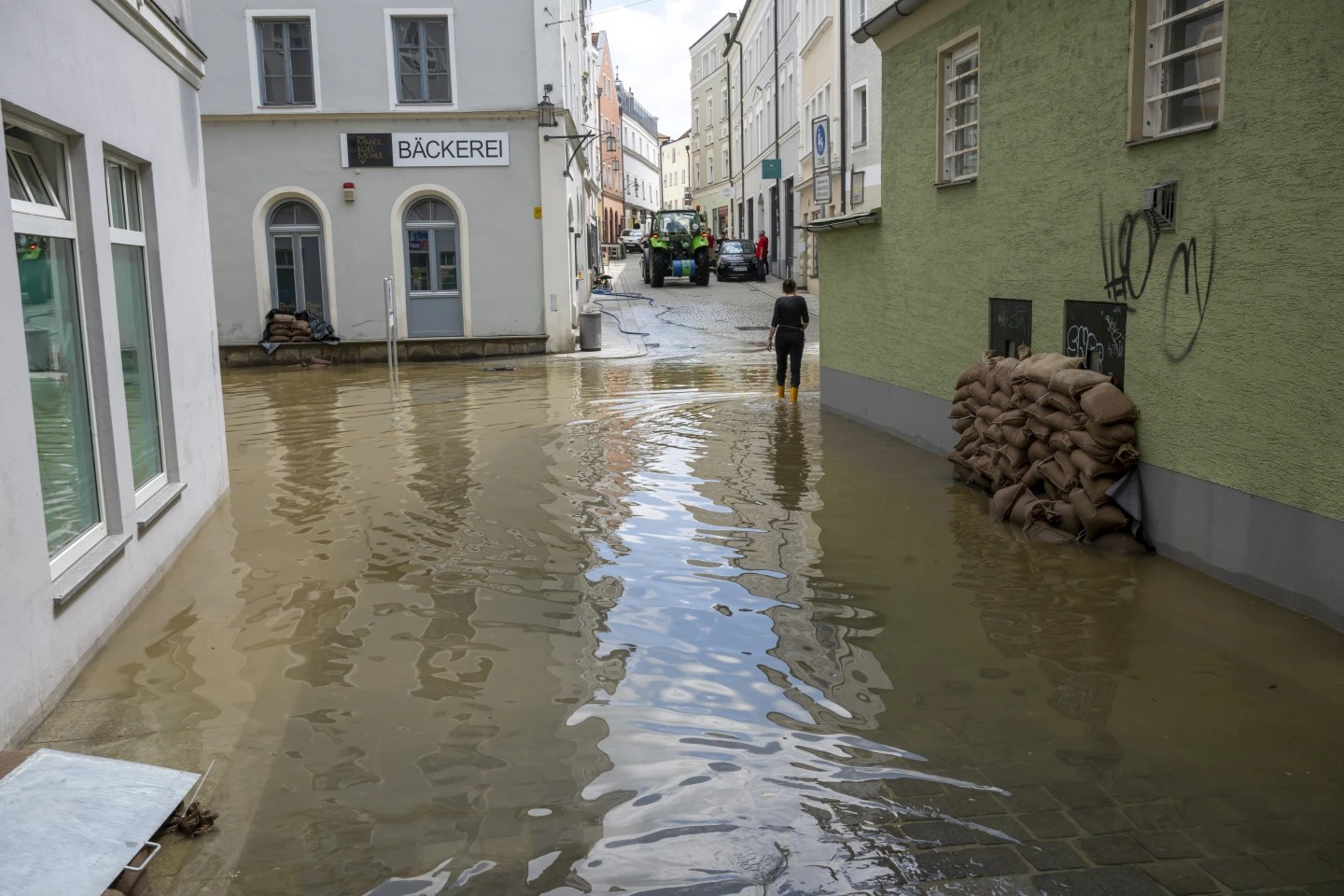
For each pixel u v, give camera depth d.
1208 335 6.59
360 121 22.77
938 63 10.73
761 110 46.03
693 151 71.62
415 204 23.31
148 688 5.12
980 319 10.01
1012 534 7.73
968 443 9.45
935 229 10.95
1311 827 3.74
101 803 3.35
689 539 7.70
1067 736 4.46
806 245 35.03
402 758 4.34
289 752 4.41
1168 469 7.02
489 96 22.88
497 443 11.81
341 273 23.16
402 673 5.25
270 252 23.19
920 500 8.84
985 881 3.44
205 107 22.48
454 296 23.53
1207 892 3.37
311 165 22.83
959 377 9.86
